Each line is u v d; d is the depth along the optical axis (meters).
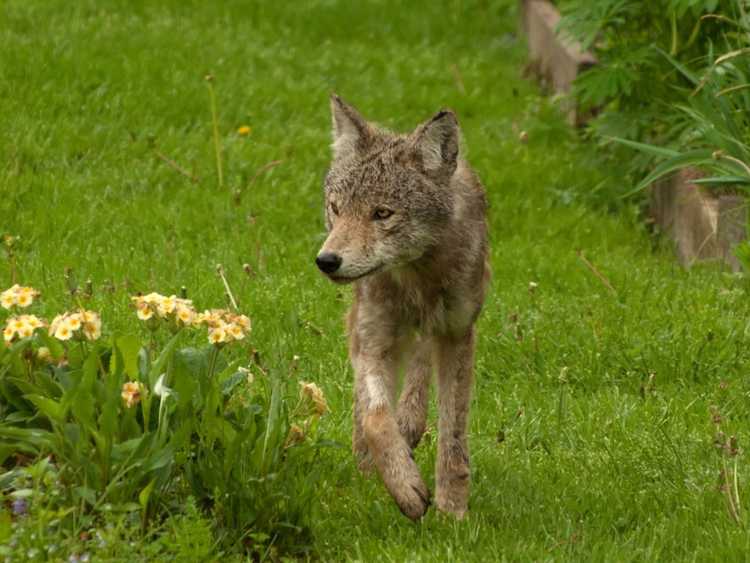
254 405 8.18
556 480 9.09
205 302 11.91
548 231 14.78
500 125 18.69
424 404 9.44
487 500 8.85
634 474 9.16
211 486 7.70
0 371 7.93
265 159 16.08
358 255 8.39
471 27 24.00
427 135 8.71
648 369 11.12
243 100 17.80
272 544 7.69
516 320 11.50
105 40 18.64
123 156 15.62
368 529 8.13
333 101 9.01
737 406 10.40
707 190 13.96
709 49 14.35
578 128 18.38
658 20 15.77
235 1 22.86
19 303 7.95
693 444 9.56
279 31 22.08
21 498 7.21
